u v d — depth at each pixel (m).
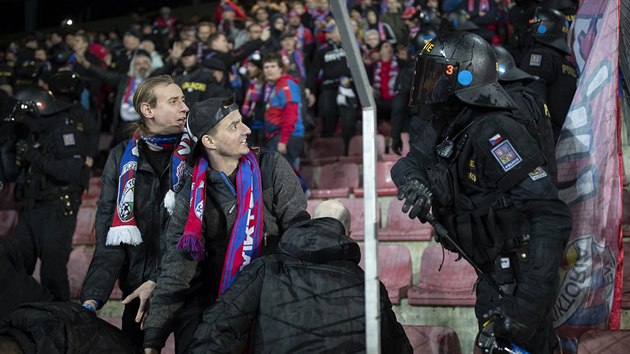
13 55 12.10
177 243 2.73
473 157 2.39
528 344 2.34
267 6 10.45
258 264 2.51
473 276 4.14
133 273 3.05
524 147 2.28
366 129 1.99
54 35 12.11
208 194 2.77
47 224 4.59
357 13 9.13
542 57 4.02
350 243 2.50
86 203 6.59
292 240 2.50
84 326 2.69
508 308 2.21
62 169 4.57
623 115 3.19
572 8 4.98
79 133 4.69
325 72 7.88
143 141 3.06
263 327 2.43
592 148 2.90
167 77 3.06
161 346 2.69
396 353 2.57
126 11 16.42
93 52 10.46
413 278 4.66
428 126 2.63
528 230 2.36
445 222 2.51
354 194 5.95
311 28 9.73
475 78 2.41
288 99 6.01
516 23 5.38
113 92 9.31
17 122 4.86
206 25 8.19
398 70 8.03
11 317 2.74
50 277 4.57
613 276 2.84
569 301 2.90
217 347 2.38
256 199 2.71
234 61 7.43
